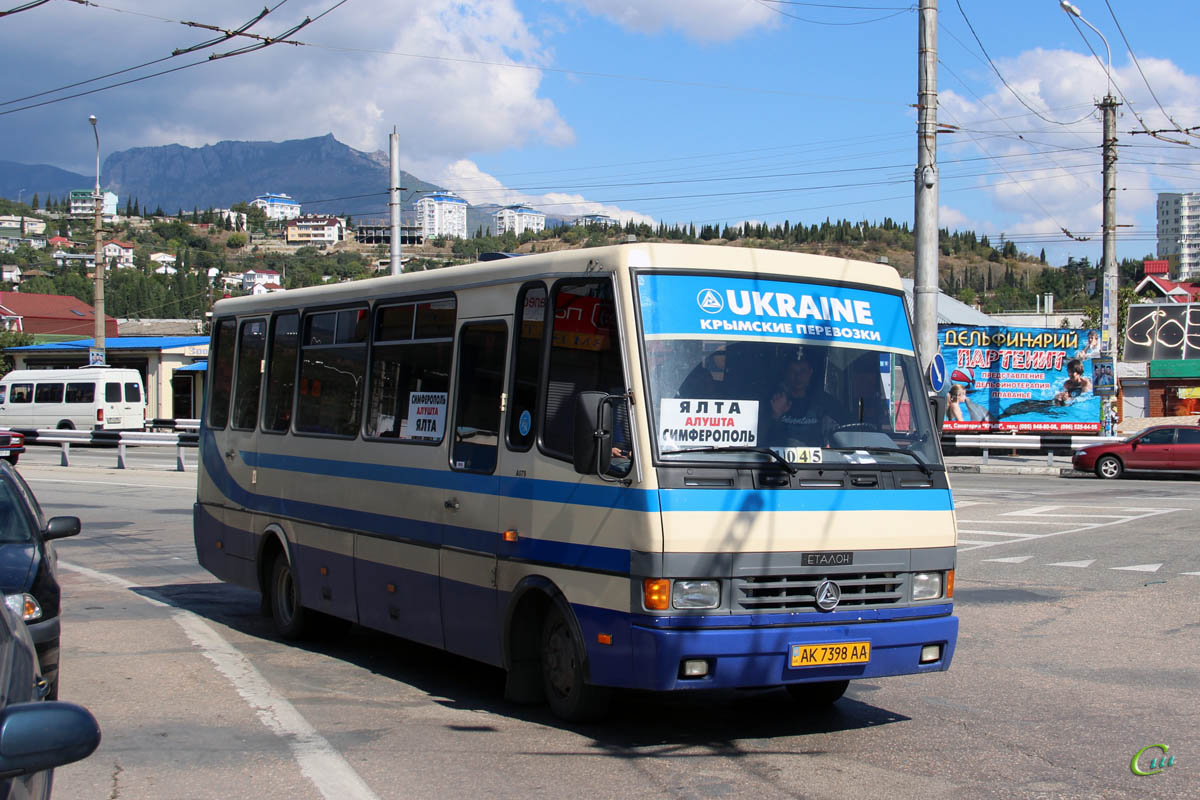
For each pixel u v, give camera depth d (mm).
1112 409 32938
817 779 5809
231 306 11305
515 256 7418
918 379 7125
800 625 6207
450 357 7828
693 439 6223
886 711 7340
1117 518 19062
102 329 42875
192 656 9023
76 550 15602
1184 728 6910
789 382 6602
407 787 5668
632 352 6250
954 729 6875
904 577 6594
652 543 5969
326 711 7270
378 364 8711
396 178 28812
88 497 22594
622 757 6207
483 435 7379
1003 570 13781
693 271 6559
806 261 6965
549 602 6875
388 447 8383
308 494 9477
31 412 42625
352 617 8789
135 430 42781
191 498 22391
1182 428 28766
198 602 11727
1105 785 5734
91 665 8625
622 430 6211
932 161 20984
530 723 6938
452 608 7562
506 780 5781
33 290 135125
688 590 6000
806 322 6785
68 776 5848
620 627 6109
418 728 6832
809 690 7496
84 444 41219
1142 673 8492
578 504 6453
